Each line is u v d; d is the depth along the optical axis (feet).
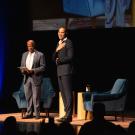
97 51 46.37
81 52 46.78
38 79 38.40
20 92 40.63
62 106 40.06
